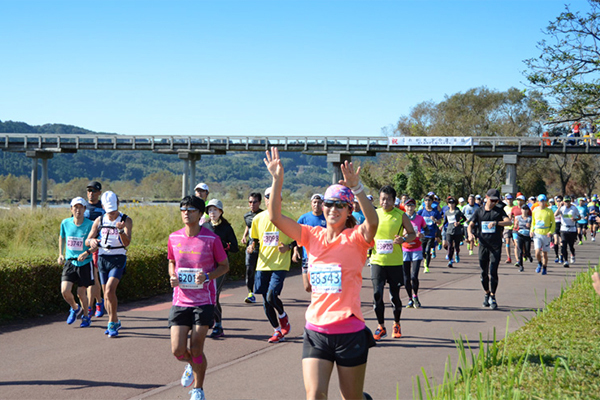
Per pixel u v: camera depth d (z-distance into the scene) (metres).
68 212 22.08
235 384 5.69
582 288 9.45
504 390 4.52
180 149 55.88
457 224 16.86
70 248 8.25
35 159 58.62
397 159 62.25
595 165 76.00
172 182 117.50
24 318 8.93
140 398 5.27
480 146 48.09
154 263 11.58
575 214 16.78
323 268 3.86
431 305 10.40
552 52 11.37
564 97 11.55
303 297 11.29
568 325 6.91
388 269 7.69
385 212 7.75
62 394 5.36
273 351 7.01
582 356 5.58
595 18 10.91
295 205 36.12
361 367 3.81
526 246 18.17
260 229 7.75
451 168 64.62
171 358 6.65
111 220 7.84
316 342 3.82
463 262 18.41
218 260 5.23
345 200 3.88
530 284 13.09
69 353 6.84
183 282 5.14
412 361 6.52
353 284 3.85
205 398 5.27
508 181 46.75
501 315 9.37
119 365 6.34
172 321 5.13
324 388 3.74
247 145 54.31
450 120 65.50
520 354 5.71
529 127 61.69
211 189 150.25
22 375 5.95
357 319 3.83
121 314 9.36
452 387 4.59
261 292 7.69
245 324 8.67
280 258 7.65
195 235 5.24
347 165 3.94
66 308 9.77
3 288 8.77
